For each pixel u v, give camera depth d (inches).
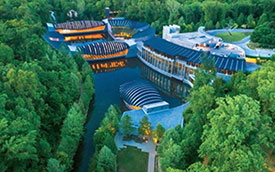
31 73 3383.4
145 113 4357.8
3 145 2386.8
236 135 2041.1
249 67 5969.5
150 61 7421.3
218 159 2214.6
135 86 5305.1
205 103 3176.7
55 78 4212.6
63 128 3587.6
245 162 1918.1
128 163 3408.0
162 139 3464.6
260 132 2209.6
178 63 6535.4
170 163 2945.4
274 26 7504.9
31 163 2819.9
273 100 2581.2
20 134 2625.5
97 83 6373.0
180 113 4315.9
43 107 3545.8
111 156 3095.5
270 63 3351.4
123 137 3922.2
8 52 4109.3
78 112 4252.0
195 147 2945.4
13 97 3196.4
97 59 7608.3
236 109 2154.3
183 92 6215.6
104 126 3801.7
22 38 4763.8
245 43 7618.1
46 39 7682.1
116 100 5506.9
